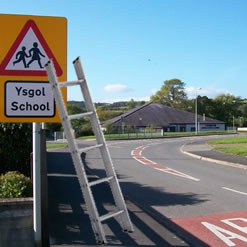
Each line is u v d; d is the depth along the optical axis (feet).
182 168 54.39
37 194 14.56
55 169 45.65
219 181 41.06
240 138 138.31
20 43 14.70
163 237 19.45
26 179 19.52
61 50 14.98
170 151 92.12
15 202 15.12
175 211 26.37
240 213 25.77
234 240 19.54
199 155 72.38
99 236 12.32
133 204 27.71
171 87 348.79
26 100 14.70
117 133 197.67
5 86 14.60
